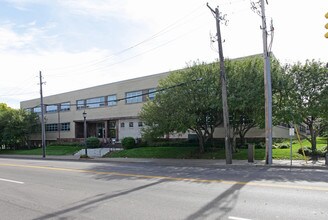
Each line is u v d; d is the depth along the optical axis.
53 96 58.97
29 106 65.25
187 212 7.54
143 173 15.99
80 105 53.06
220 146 30.03
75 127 53.34
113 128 48.16
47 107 60.25
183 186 11.33
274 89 23.77
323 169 17.52
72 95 54.91
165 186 11.45
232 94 23.64
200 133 28.16
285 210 7.54
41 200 9.50
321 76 23.05
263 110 24.06
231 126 27.75
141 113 28.84
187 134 36.12
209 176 14.06
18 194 10.64
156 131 26.09
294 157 23.12
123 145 36.81
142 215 7.41
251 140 32.19
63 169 18.97
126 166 21.00
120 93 46.25
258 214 7.20
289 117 23.14
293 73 24.19
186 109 25.28
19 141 55.00
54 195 10.26
